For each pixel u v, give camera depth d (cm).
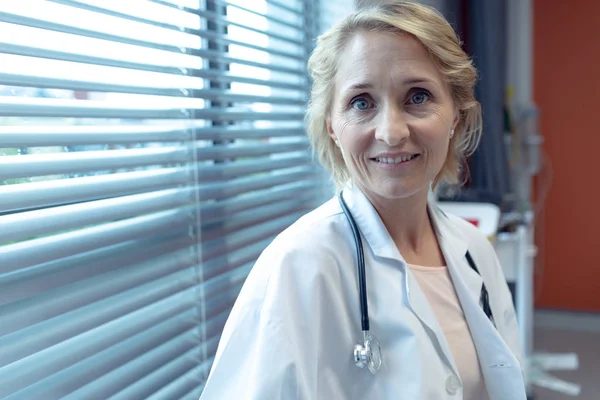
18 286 74
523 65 326
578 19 335
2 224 73
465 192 260
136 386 96
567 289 355
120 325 93
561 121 346
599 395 265
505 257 232
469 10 266
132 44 94
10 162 74
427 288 94
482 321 93
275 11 159
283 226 153
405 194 81
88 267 86
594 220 345
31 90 83
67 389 81
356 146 81
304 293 78
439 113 81
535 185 356
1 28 75
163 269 103
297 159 165
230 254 129
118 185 92
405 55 78
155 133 103
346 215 89
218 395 75
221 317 121
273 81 149
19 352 74
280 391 70
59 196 80
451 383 83
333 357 80
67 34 83
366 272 85
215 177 121
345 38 82
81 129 87
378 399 80
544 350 318
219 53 121
